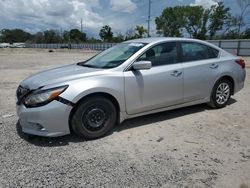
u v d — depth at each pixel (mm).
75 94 4363
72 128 4543
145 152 4180
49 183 3385
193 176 3518
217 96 6199
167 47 5414
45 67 17250
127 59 4977
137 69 4805
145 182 3391
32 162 3891
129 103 4914
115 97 4734
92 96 4551
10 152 4195
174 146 4379
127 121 5516
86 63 5660
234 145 4398
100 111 4656
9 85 9867
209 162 3869
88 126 4586
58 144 4480
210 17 76438
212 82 5980
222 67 6117
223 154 4102
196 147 4336
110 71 4770
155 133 4914
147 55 5137
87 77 4598
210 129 5074
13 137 4770
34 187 3303
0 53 44125
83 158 4008
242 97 7473
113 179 3459
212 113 5992
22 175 3557
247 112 6074
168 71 5262
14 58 28938
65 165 3807
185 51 5648
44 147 4371
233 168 3709
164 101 5320
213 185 3332
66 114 4355
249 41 33594
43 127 4293
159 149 4277
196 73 5668
